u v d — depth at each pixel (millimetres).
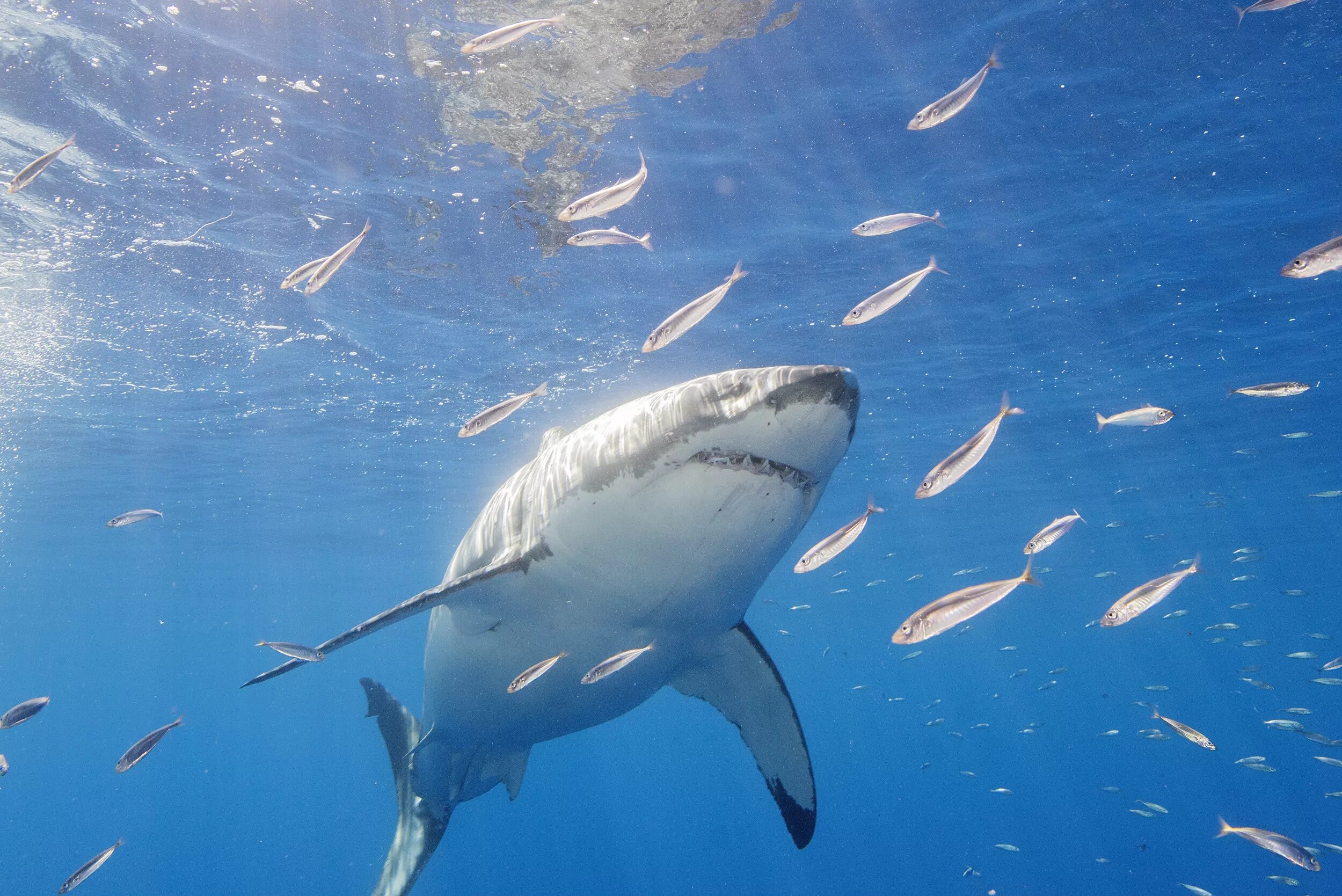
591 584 4340
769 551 4082
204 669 92250
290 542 33469
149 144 9898
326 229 11789
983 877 66688
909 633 3424
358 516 29766
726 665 5750
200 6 8023
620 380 17438
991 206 11914
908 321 15242
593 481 4027
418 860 8609
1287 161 10930
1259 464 24188
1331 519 31297
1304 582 48062
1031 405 19453
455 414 19297
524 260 12789
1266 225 12344
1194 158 10891
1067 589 47188
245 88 9164
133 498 25266
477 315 14453
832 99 9758
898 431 21188
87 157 10031
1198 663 93875
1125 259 13273
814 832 5918
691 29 8461
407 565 41875
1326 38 8875
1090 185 11453
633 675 5215
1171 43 9008
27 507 25594
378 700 9547
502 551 4855
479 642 5445
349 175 10695
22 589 40188
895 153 10781
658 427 3762
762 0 8141
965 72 9445
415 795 8766
